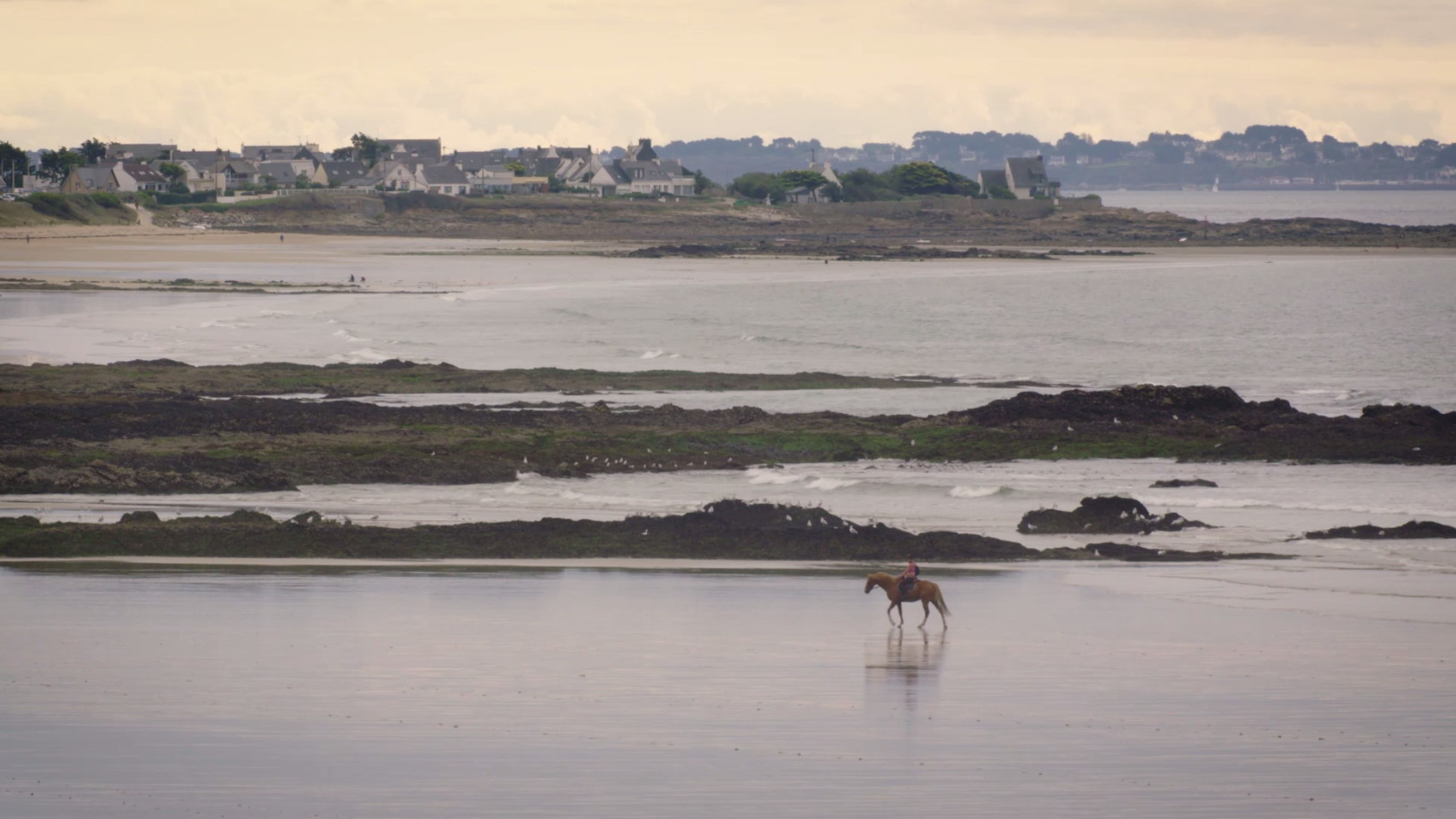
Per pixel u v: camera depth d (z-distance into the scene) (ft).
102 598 196.85
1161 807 116.88
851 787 120.88
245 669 156.66
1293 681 157.58
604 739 133.08
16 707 140.46
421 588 209.56
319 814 113.09
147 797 116.16
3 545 233.55
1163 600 207.31
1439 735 136.77
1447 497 307.37
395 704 143.74
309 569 224.53
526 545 242.99
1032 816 114.52
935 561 242.17
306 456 326.65
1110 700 148.66
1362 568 236.22
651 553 243.40
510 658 164.45
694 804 116.47
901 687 153.48
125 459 313.94
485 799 116.88
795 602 203.41
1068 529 272.31
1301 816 115.24
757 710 143.54
